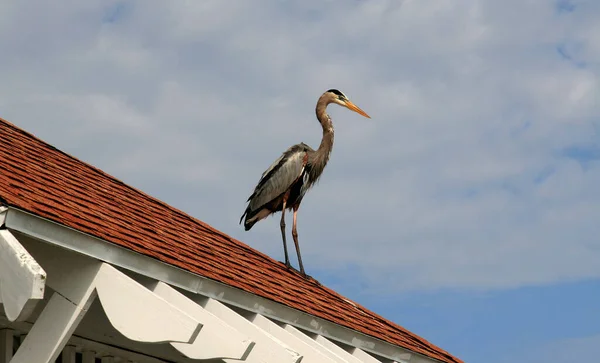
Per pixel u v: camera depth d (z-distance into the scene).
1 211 8.53
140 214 13.84
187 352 9.61
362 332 14.53
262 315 12.21
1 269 8.18
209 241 15.28
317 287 17.70
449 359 17.89
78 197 11.98
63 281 9.40
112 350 12.17
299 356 10.05
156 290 10.23
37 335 9.31
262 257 17.34
